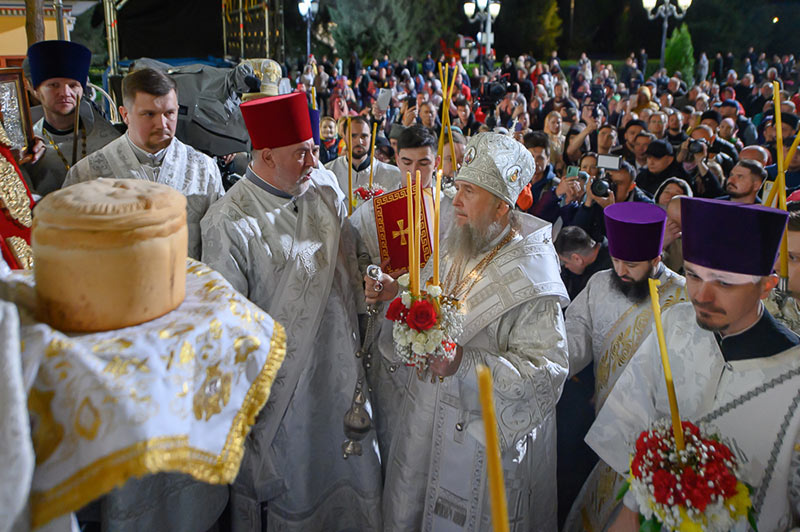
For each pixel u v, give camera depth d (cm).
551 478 222
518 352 195
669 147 472
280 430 222
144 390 70
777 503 152
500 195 200
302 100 220
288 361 219
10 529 62
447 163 358
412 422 214
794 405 147
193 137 418
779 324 154
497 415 188
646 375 177
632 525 168
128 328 76
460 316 182
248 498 230
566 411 287
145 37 1166
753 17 2994
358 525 248
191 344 77
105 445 67
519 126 607
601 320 237
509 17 3334
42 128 301
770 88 1200
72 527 76
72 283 73
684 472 138
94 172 254
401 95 1199
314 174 246
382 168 454
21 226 155
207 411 77
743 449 155
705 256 146
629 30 3328
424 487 216
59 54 284
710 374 162
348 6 2833
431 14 2948
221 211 220
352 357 233
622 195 357
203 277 92
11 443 63
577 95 1612
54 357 69
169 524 218
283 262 222
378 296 220
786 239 184
